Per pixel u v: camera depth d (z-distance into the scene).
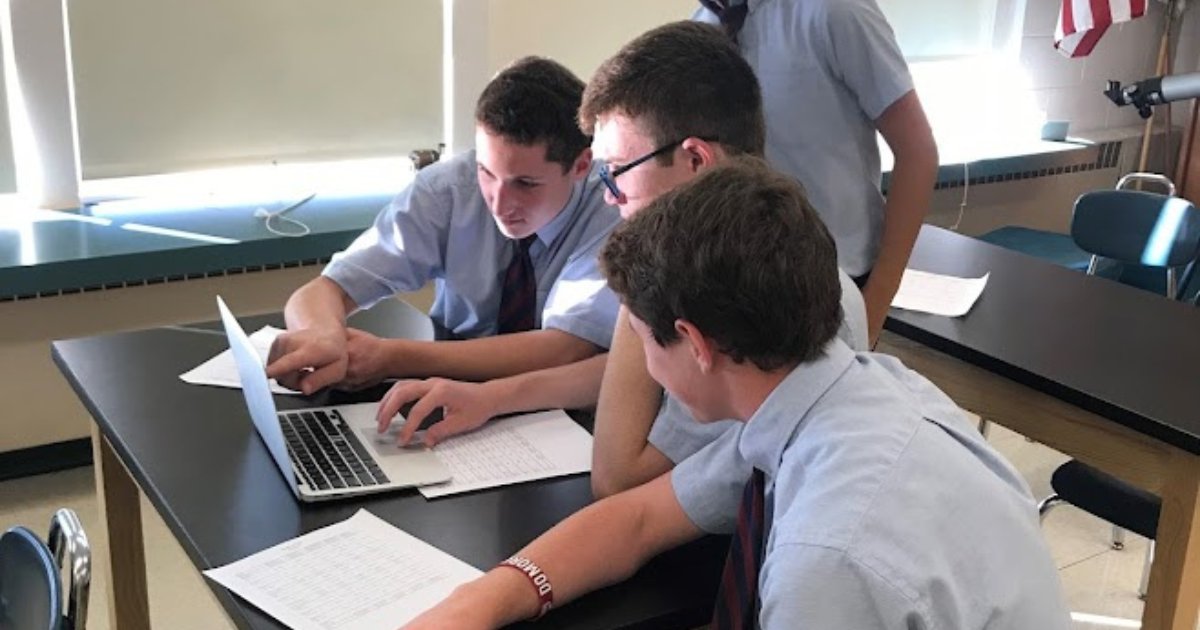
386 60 3.22
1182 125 4.87
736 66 1.37
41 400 2.87
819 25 2.12
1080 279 2.52
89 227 2.86
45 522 2.72
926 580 0.90
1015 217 4.55
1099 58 4.69
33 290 2.63
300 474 1.40
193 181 3.08
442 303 2.06
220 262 2.83
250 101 3.06
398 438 1.52
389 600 1.16
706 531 1.24
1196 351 2.08
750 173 1.02
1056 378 1.93
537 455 1.49
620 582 1.22
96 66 2.85
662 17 3.61
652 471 1.33
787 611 0.91
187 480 1.40
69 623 1.28
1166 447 1.81
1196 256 2.85
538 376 1.62
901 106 2.15
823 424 1.00
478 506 1.36
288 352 1.68
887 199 2.23
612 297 1.72
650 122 1.33
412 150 3.35
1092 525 2.95
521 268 1.93
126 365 1.76
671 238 0.98
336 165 3.27
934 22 4.28
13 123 2.84
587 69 3.53
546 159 1.70
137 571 1.91
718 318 0.97
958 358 2.10
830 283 1.00
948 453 0.98
